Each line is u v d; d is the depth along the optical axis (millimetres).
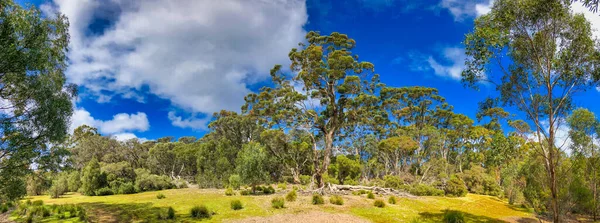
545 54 11320
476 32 11688
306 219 14164
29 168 11289
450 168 38000
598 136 12227
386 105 46531
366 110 31516
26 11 9820
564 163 14461
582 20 10484
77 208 15828
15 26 9336
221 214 15297
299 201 19984
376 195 24281
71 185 33438
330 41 31406
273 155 37125
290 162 38469
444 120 49938
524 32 11250
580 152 13039
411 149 35906
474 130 40781
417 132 40844
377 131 45281
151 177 34094
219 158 35250
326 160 27891
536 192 15578
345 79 27859
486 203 22906
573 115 12203
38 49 10023
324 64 28969
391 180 29422
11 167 10594
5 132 9898
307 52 28609
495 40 11117
